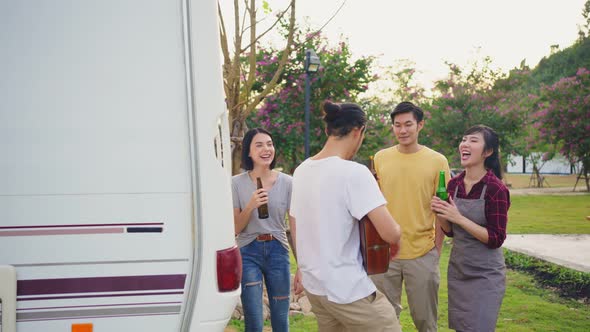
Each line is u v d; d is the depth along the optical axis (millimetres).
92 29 2227
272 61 12695
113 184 2197
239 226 3516
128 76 2234
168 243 2219
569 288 6066
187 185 2238
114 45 2234
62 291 2156
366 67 13680
